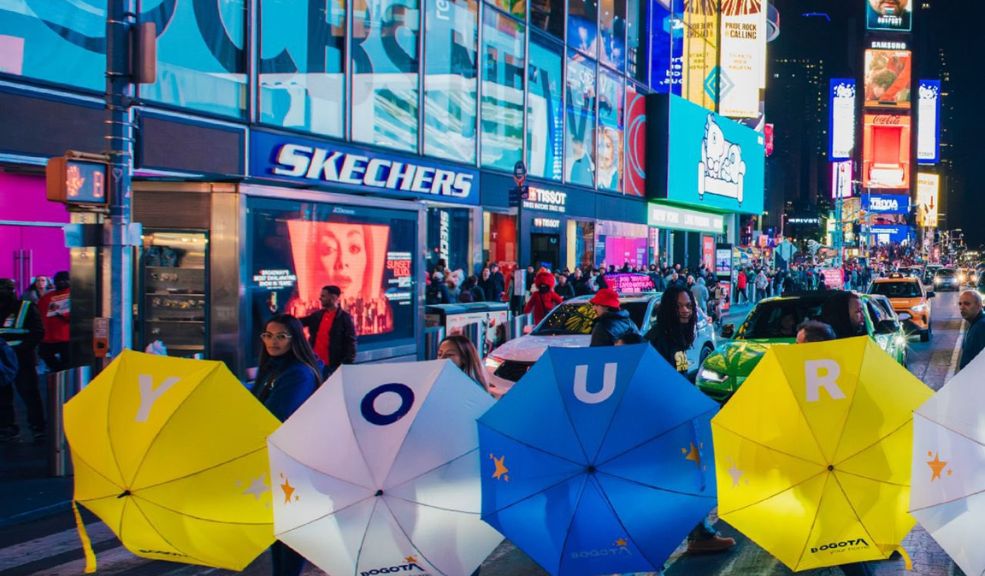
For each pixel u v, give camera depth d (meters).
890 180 158.75
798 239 186.75
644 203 36.00
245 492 3.89
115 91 9.06
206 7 14.88
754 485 3.69
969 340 8.35
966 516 3.39
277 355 5.02
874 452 3.62
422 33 20.89
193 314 12.60
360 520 3.55
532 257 28.42
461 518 3.61
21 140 12.09
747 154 45.81
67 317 11.35
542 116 27.42
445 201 22.14
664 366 3.67
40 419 10.24
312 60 17.34
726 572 5.72
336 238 14.08
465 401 3.70
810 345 3.72
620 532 3.57
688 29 45.62
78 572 5.93
